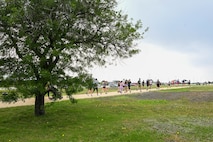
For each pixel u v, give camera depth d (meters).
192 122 24.89
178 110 33.25
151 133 20.22
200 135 20.05
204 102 40.72
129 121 25.09
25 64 24.39
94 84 26.05
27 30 24.66
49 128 23.03
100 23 26.66
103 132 20.77
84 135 20.25
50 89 25.02
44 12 24.50
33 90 22.86
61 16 24.72
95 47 28.16
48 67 25.42
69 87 24.00
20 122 25.39
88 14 26.16
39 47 24.97
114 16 26.62
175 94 51.34
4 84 23.97
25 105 34.84
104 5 26.92
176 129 21.78
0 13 24.31
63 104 35.59
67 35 26.02
